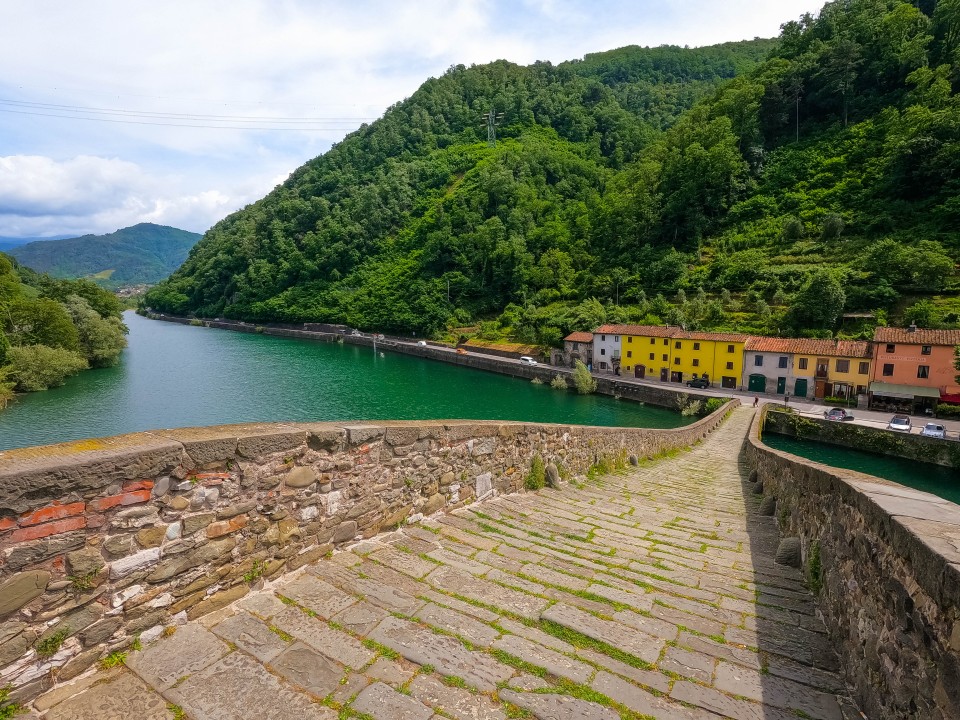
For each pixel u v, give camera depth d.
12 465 2.65
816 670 3.41
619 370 54.72
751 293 56.19
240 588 3.77
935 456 28.66
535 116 152.12
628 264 75.44
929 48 76.81
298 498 4.25
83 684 2.80
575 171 116.94
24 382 42.75
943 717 2.13
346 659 3.14
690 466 15.60
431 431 5.95
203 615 3.51
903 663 2.55
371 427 5.02
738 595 4.59
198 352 72.25
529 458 8.59
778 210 69.62
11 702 2.55
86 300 64.94
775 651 3.61
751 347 44.94
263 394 45.34
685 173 80.06
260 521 3.92
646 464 15.05
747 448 18.95
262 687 2.85
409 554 4.86
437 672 3.08
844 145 72.75
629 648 3.50
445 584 4.28
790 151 77.81
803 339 44.25
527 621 3.77
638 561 5.38
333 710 2.71
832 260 56.00
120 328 70.69
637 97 154.75
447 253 98.88
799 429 34.44
